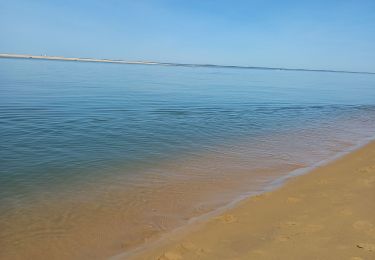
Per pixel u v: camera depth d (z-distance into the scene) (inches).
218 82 2190.0
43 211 267.3
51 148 441.1
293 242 192.4
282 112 856.3
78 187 317.7
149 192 309.0
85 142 478.6
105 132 546.0
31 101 845.2
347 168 356.5
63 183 326.6
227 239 205.8
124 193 305.9
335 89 1895.9
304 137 557.3
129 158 412.2
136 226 243.8
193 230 226.5
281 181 336.5
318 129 633.6
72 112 714.2
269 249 186.5
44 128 555.2
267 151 461.4
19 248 215.8
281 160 418.0
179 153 442.6
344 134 589.3
